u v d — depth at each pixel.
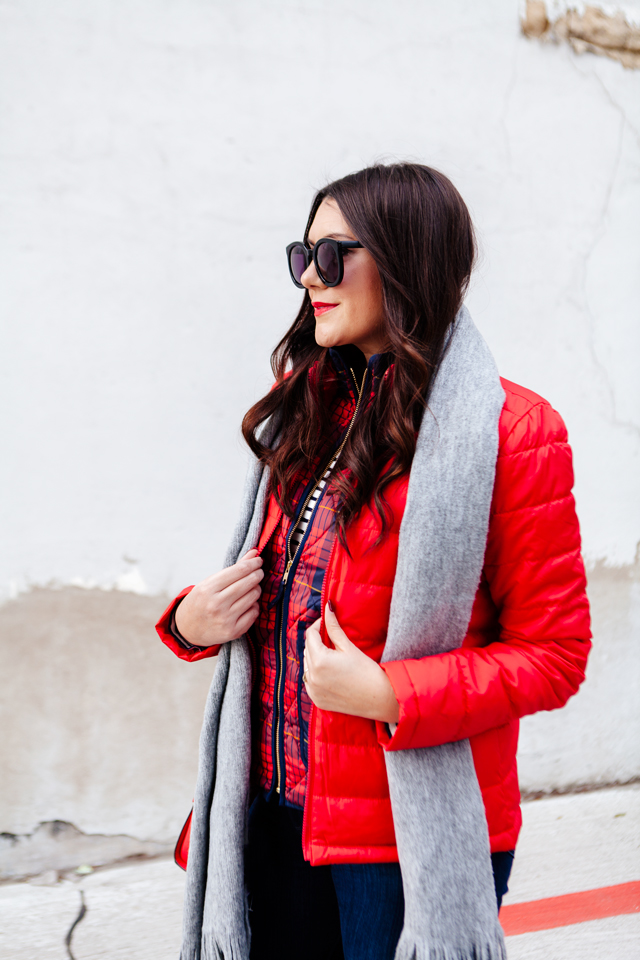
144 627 2.18
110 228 2.09
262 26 2.15
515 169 2.42
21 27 1.98
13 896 2.03
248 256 2.21
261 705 1.13
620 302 2.58
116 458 2.14
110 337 2.12
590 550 2.59
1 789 2.11
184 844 1.30
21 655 2.09
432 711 0.87
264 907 1.16
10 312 2.04
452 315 0.99
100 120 2.06
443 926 0.89
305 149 2.22
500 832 0.99
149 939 1.86
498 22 2.37
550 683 0.92
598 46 2.48
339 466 1.02
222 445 2.23
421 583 0.90
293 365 1.23
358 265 0.99
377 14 2.25
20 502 2.07
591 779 2.62
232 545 1.18
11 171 2.01
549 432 0.93
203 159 2.15
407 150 2.31
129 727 2.19
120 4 2.04
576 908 2.02
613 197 2.54
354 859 0.97
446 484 0.90
